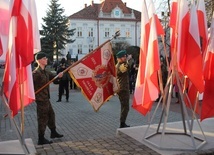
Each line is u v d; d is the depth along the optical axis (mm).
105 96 6754
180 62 4844
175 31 5102
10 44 4387
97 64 6633
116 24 73688
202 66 4855
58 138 6973
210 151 4863
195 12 4801
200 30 5230
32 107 12086
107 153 4879
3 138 7059
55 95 17219
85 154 4859
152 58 5117
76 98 15547
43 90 6219
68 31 59969
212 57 4926
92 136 7164
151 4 5320
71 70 6457
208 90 4984
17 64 4543
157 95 5188
